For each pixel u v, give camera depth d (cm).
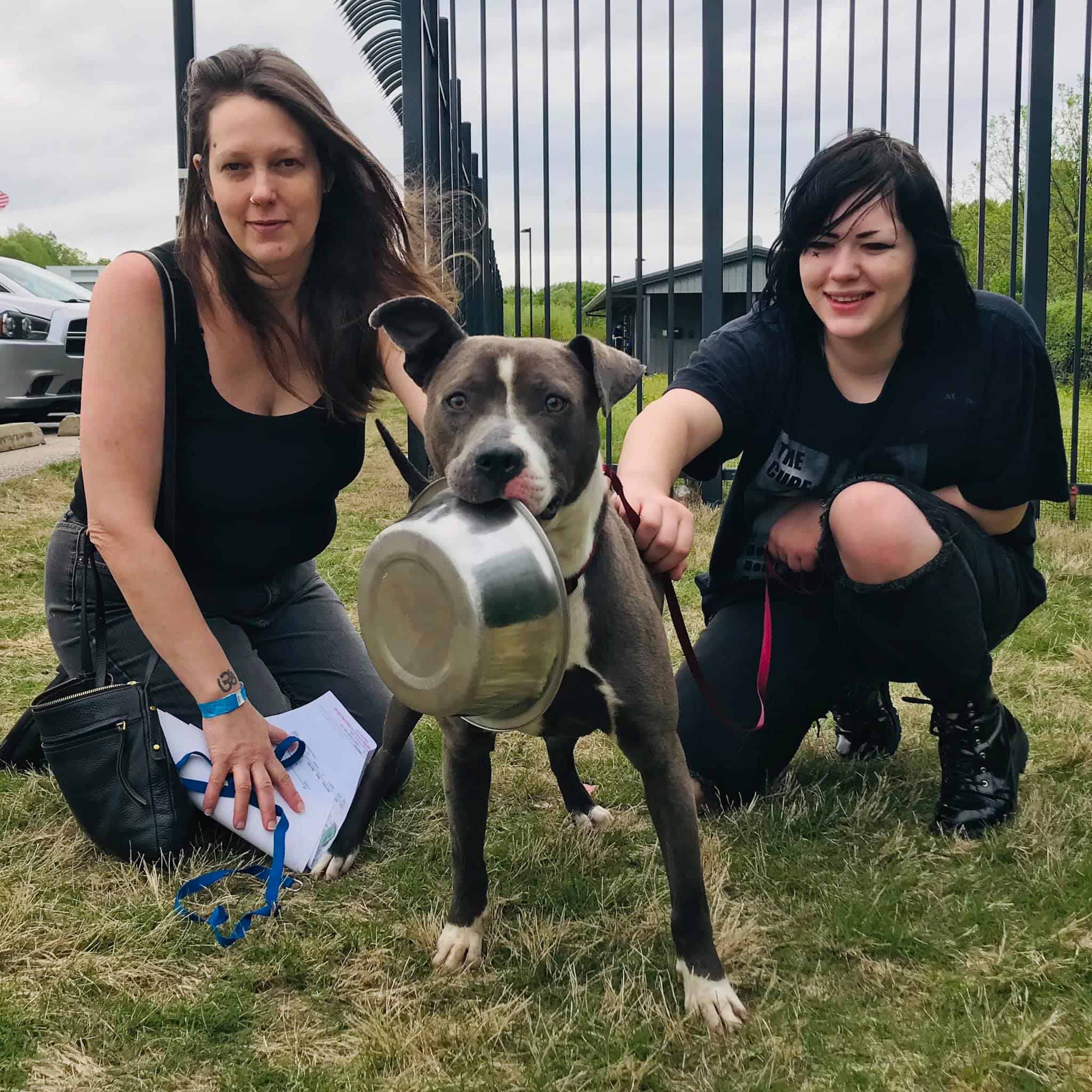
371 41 707
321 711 296
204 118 258
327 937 234
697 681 255
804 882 250
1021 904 234
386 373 298
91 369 261
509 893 252
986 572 266
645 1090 185
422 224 318
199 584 302
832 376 277
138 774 265
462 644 188
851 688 308
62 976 217
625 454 255
